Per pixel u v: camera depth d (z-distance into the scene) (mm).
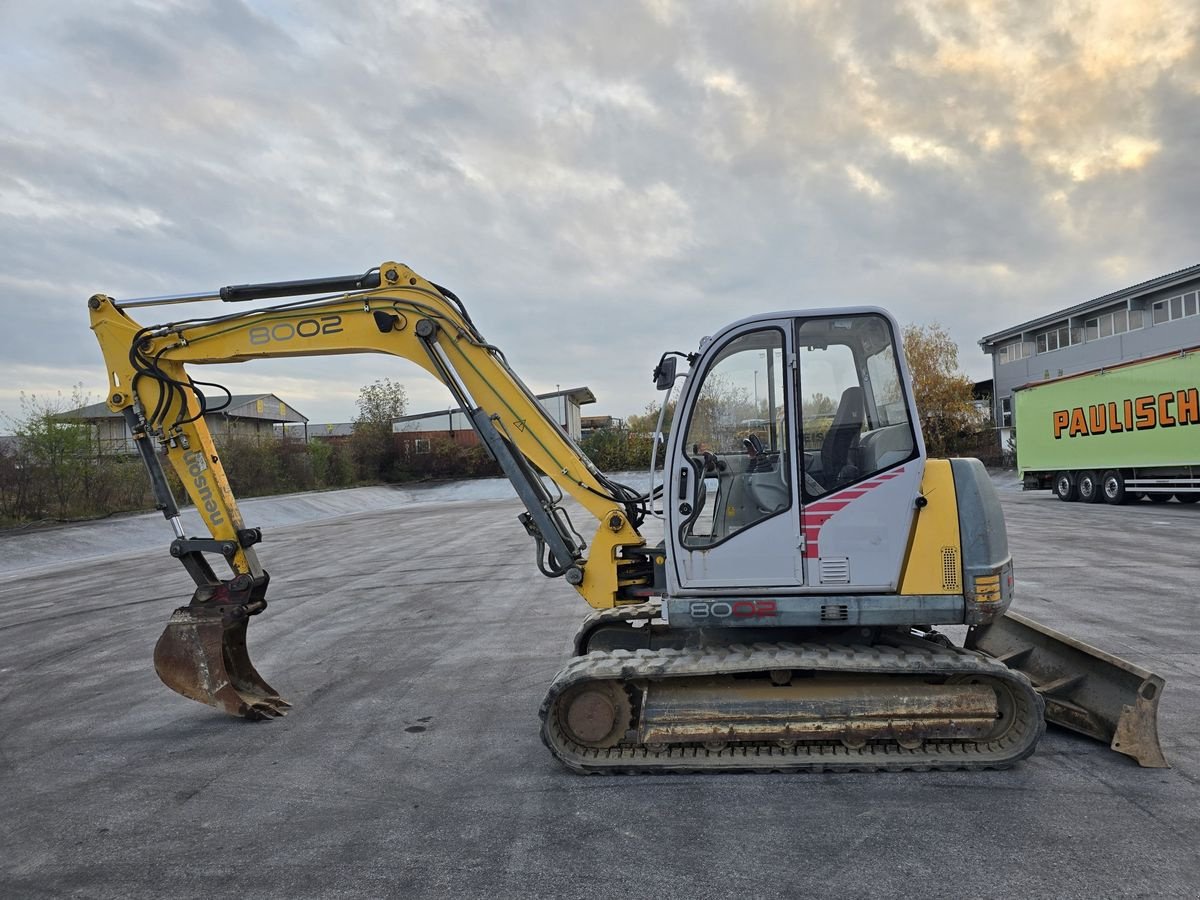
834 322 4445
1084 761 4320
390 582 11781
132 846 3760
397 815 3977
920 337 40250
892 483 4324
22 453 21328
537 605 9445
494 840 3662
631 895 3156
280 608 10000
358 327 5406
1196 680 5609
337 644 7879
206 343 5590
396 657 7266
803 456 4410
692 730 4316
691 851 3488
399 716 5578
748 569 4434
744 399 4496
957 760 4176
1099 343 34656
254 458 34062
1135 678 4352
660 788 4164
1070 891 3074
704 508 4504
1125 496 19875
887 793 4000
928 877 3207
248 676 5941
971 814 3740
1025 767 4258
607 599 5008
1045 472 22906
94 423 23734
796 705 4277
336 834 3795
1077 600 8352
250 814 4066
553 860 3457
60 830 3973
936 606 4273
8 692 6664
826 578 4363
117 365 5711
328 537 19969
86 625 9367
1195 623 7266
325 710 5797
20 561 16703
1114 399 19625
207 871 3490
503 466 5227
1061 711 4648
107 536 19641
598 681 4383
